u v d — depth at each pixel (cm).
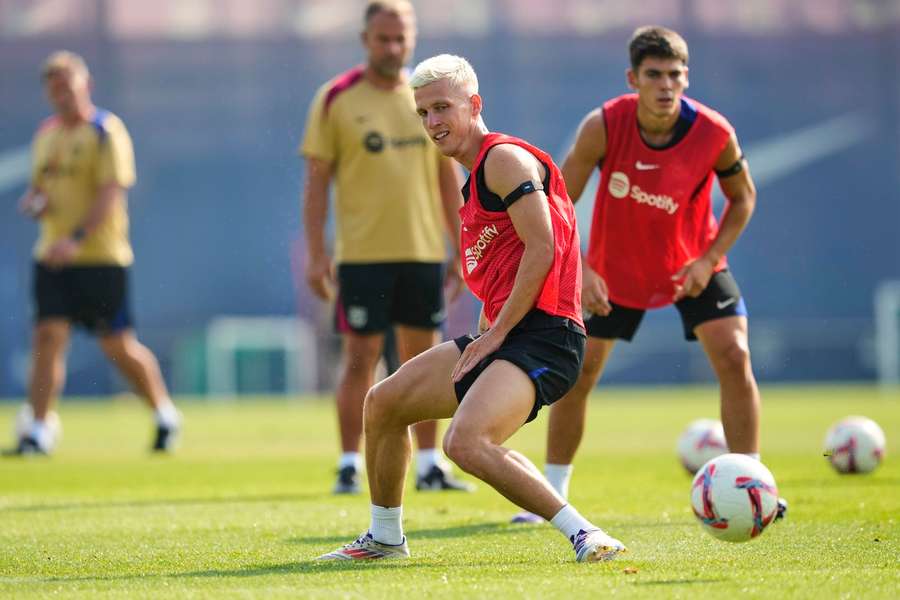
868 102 11562
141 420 7012
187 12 11125
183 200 10969
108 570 1789
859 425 3159
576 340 1741
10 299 10488
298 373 9706
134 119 11019
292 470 3728
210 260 10912
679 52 2291
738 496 1666
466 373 1711
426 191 3181
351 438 3045
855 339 10356
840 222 11350
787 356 10288
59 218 4312
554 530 2175
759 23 11550
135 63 11069
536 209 1688
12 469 3775
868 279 11312
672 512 2459
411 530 2203
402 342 3212
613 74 11369
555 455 2461
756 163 11362
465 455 1655
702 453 3180
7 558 1923
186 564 1827
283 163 11075
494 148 1720
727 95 11494
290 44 11188
